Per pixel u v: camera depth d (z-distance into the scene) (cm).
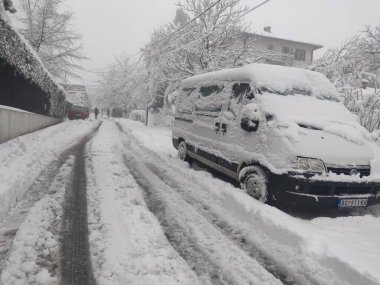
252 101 607
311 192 496
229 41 2227
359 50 1828
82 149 1102
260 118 572
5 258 326
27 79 1263
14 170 587
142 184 661
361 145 564
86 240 382
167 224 454
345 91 1300
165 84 2938
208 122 758
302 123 551
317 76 686
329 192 502
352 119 626
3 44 945
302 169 492
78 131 1750
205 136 766
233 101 673
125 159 955
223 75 743
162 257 347
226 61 2042
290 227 423
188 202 560
